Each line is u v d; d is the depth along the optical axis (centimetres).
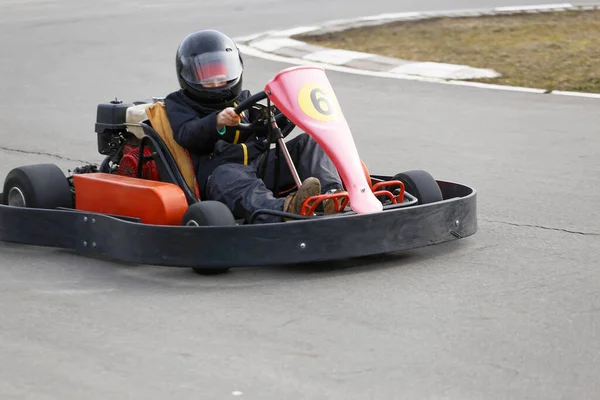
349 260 638
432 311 539
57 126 1173
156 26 1948
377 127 1148
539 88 1370
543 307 544
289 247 580
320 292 572
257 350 488
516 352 481
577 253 657
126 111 727
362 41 1761
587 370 458
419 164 972
